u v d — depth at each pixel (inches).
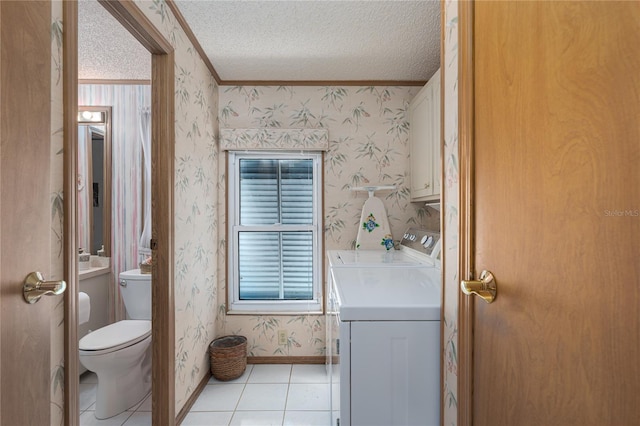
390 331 42.8
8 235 24.7
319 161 105.4
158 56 65.1
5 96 24.4
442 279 42.5
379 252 94.4
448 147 42.2
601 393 19.5
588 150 20.5
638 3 17.4
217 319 101.3
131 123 103.9
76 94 39.8
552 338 23.4
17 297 25.5
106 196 103.7
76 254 39.8
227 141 100.3
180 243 71.5
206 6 67.3
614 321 18.8
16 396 25.4
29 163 27.0
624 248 18.2
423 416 42.7
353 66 94.2
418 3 66.7
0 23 23.9
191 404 78.3
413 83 104.0
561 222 22.6
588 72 20.5
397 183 104.4
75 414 39.3
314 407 78.4
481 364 33.1
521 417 26.7
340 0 65.7
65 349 38.5
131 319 94.0
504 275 29.2
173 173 66.9
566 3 22.1
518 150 27.3
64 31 38.4
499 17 30.2
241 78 101.4
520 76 27.1
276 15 70.4
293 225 107.4
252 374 94.9
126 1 50.2
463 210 36.6
